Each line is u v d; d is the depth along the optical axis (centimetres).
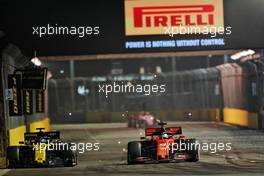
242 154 8700
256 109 14075
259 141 10919
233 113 16875
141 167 7112
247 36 8462
